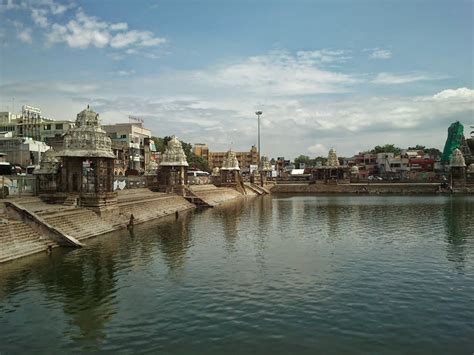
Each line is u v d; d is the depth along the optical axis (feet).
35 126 314.76
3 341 50.98
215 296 67.21
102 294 67.97
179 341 50.65
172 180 231.71
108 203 135.54
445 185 374.02
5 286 71.41
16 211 99.19
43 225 100.53
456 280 76.54
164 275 79.56
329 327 54.65
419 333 52.75
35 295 67.21
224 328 54.39
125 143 326.44
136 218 152.05
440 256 96.89
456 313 59.62
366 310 60.80
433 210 210.18
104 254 96.07
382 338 51.31
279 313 59.62
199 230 137.59
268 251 102.78
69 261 88.48
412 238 122.72
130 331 53.72
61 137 282.36
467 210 208.13
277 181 454.40
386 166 487.61
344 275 80.02
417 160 467.93
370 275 80.02
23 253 90.58
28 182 145.59
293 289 70.90
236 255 97.86
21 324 55.98
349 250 104.32
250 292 69.31
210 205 231.30
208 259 93.30
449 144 439.63
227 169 339.36
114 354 47.52
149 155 360.89
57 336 52.34
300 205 250.78
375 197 329.72
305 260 92.79
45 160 148.25
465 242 115.34
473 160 431.02
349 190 397.80
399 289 70.95
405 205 243.60
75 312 60.13
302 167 604.08
